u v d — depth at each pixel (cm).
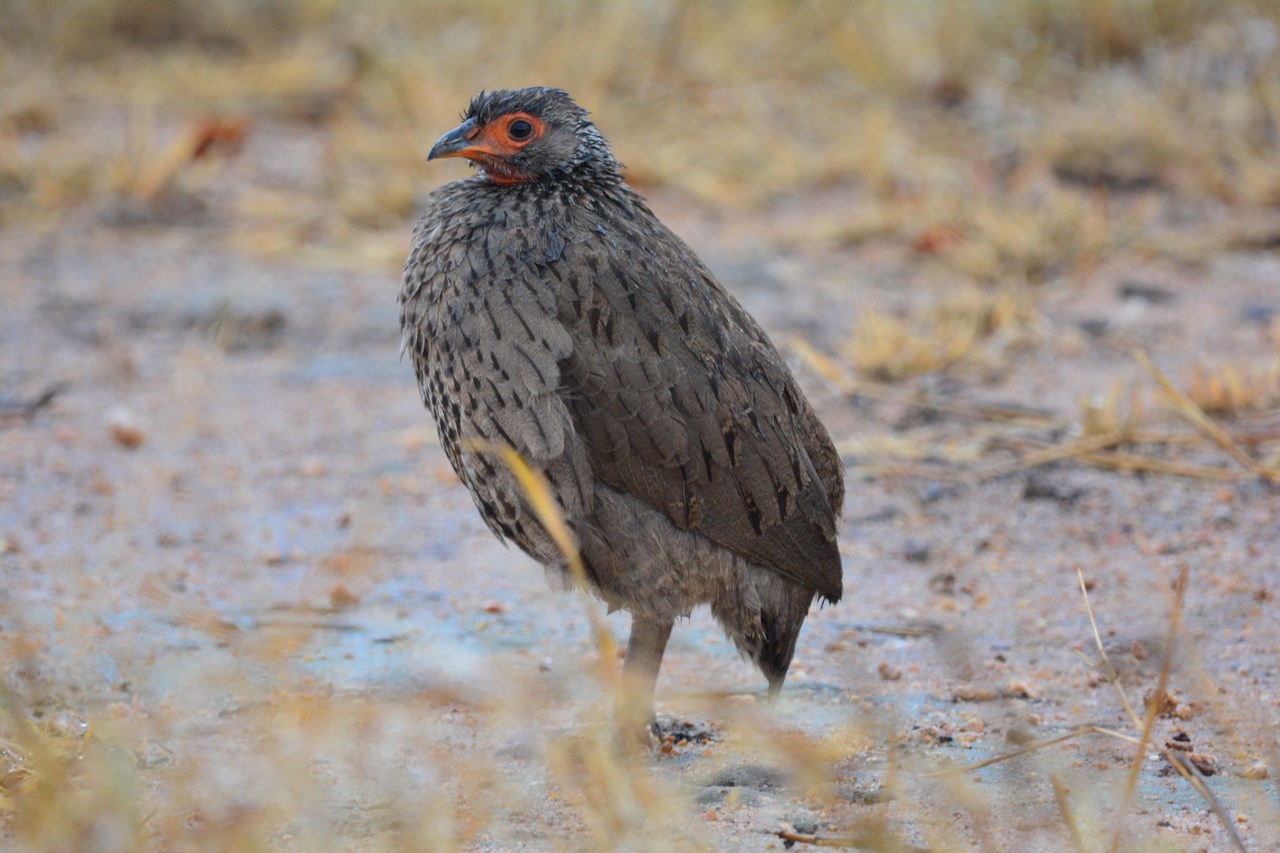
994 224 1603
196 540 1089
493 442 813
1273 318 1452
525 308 805
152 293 1513
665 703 882
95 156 1786
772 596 841
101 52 2098
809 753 729
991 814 723
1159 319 1459
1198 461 1184
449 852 667
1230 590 1000
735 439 814
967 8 2045
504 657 932
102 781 685
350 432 1268
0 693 785
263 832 705
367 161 1812
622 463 802
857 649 941
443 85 1947
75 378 1347
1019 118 1906
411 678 894
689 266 853
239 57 2088
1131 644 934
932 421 1270
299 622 956
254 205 1714
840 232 1666
